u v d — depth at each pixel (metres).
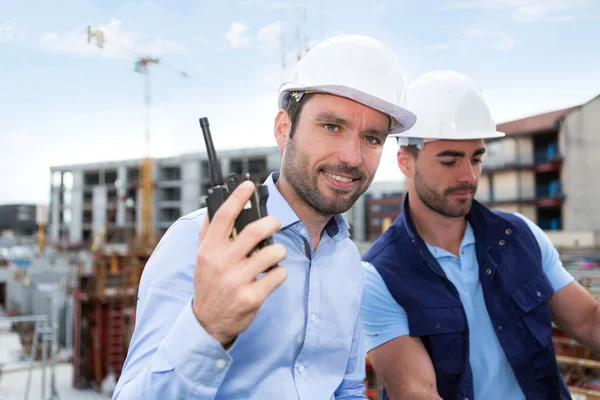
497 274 2.45
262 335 1.47
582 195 26.38
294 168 1.52
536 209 28.28
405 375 2.32
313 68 1.57
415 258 2.47
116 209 79.94
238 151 68.44
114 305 24.19
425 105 2.50
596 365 3.92
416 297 2.39
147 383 1.11
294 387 1.54
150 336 1.27
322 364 1.63
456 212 2.45
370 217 64.81
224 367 1.07
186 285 1.32
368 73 1.58
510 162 29.17
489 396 2.41
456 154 2.45
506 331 2.40
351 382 1.80
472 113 2.51
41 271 40.78
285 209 1.59
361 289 1.83
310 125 1.49
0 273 44.81
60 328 30.98
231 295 0.98
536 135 28.58
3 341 31.42
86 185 85.94
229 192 1.09
